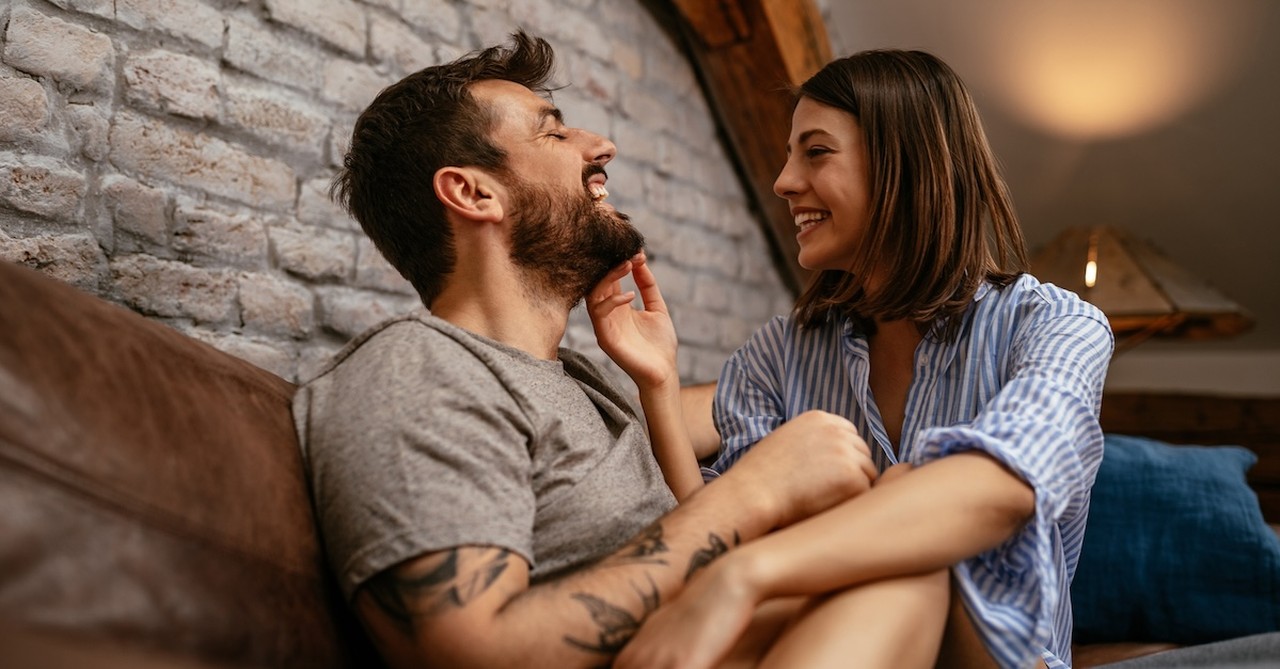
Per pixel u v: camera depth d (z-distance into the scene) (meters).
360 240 1.76
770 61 2.64
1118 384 3.53
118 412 0.76
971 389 1.22
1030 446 0.94
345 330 1.72
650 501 1.09
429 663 0.81
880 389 1.36
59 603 0.64
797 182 1.32
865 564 0.84
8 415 0.67
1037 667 1.04
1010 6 2.73
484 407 0.94
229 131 1.55
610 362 2.29
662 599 0.86
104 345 0.80
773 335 1.48
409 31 1.88
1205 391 3.41
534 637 0.81
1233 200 2.96
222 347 1.51
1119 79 2.79
